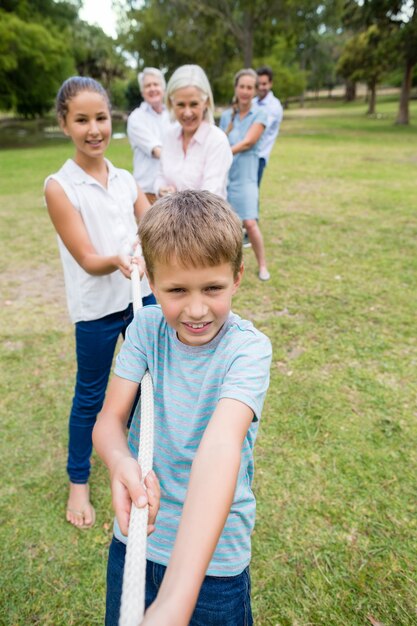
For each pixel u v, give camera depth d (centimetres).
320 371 321
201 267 107
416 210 686
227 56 2661
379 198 767
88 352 210
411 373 317
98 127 194
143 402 120
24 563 204
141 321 133
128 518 100
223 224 109
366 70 3122
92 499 235
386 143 1603
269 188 867
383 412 282
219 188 312
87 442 222
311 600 186
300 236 585
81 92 190
